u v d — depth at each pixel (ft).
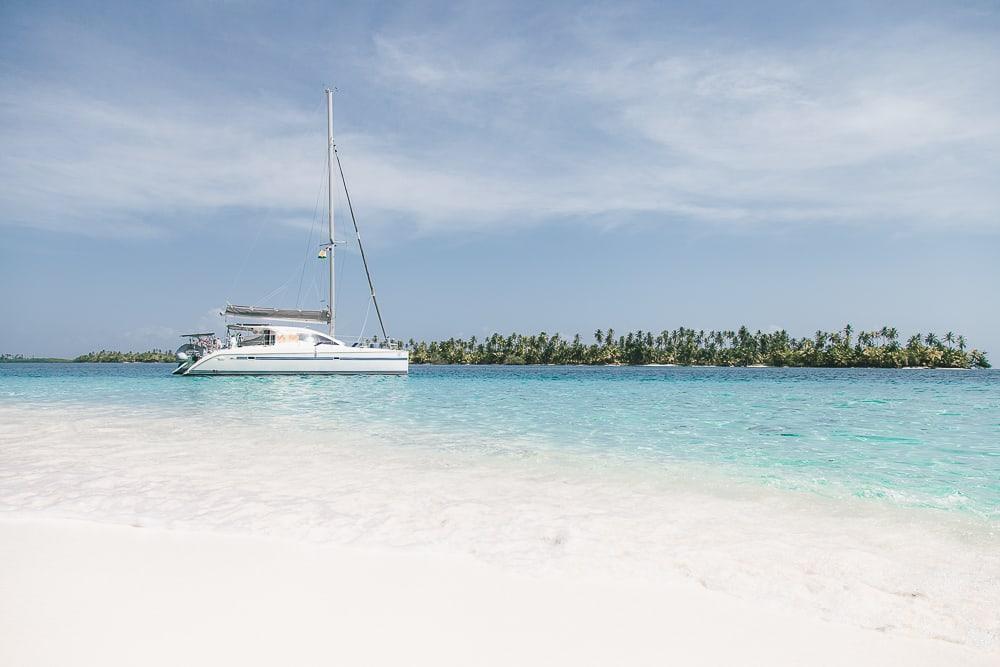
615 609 9.36
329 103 104.32
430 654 7.68
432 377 128.77
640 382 105.40
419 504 16.10
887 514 15.42
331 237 104.22
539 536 13.26
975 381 125.49
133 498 16.39
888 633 8.70
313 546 12.28
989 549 12.59
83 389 71.26
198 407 46.50
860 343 463.42
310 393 64.08
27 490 17.28
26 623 8.20
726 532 13.71
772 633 8.61
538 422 36.76
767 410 45.98
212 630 8.18
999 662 7.85
